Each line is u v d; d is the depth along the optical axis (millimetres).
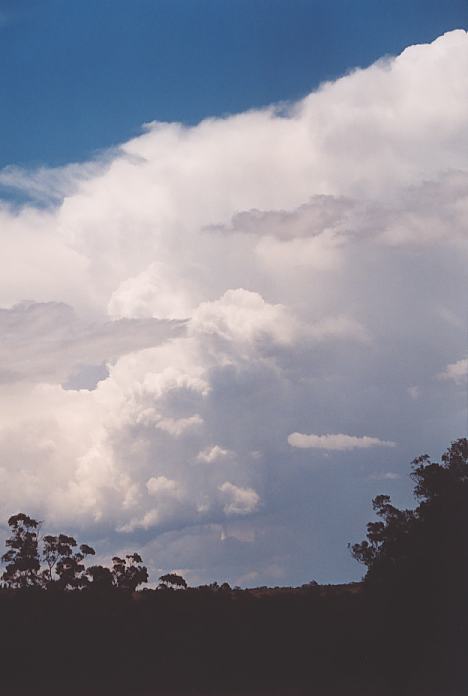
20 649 56781
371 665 56250
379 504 53500
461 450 51250
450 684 48531
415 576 48125
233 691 56656
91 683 57438
